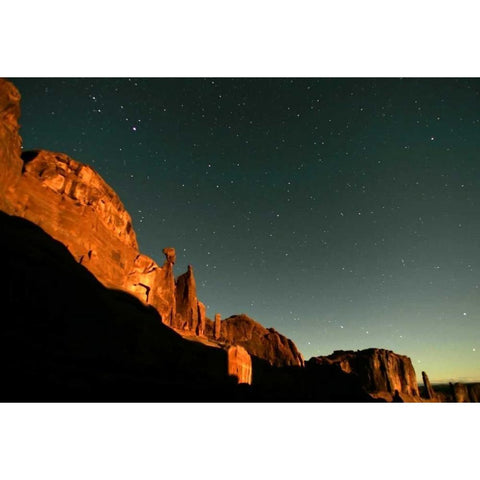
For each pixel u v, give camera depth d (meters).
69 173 28.14
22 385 10.27
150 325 22.81
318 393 48.53
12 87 19.64
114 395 13.40
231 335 66.31
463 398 99.00
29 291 14.32
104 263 28.12
